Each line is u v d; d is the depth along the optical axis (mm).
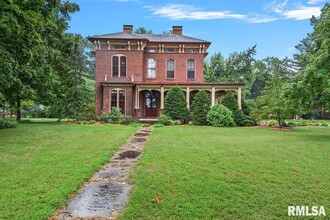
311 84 12148
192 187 4352
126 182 4844
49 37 15500
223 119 18703
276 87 17969
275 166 5887
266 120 21656
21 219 3156
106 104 23500
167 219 3236
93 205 3725
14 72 10344
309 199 3906
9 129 13766
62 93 21594
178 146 8570
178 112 20984
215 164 5996
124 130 14164
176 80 25906
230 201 3787
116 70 24891
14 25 8516
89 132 12672
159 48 25812
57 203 3650
